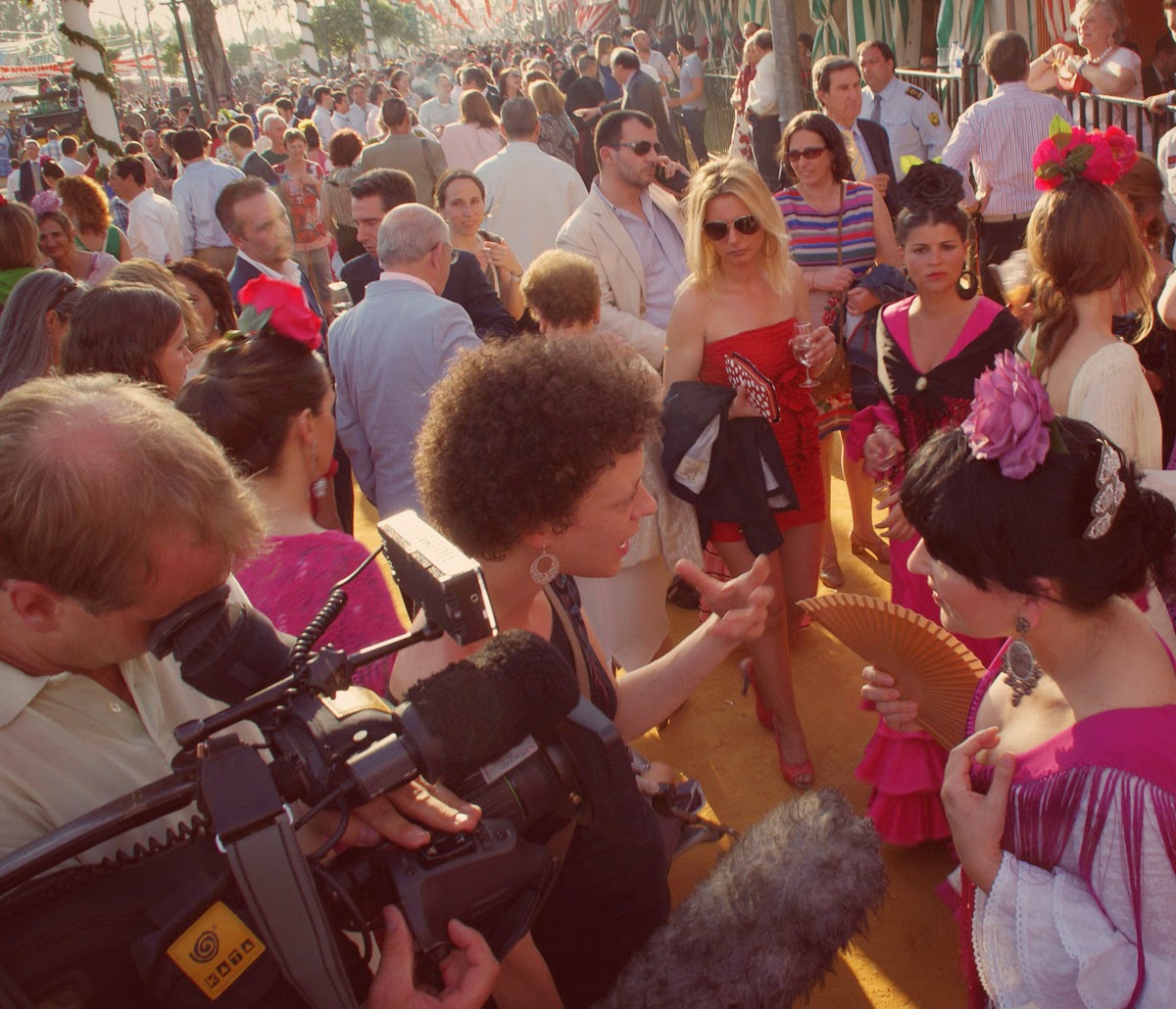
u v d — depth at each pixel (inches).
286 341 90.8
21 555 45.6
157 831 57.5
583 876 74.6
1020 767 65.6
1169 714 61.8
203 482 48.2
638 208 193.9
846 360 172.4
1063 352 108.3
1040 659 66.1
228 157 649.0
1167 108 251.8
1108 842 59.7
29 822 55.4
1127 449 105.1
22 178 414.6
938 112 303.7
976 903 69.2
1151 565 63.5
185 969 43.6
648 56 764.6
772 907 59.6
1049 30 375.9
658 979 59.2
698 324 139.8
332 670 49.9
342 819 48.0
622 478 67.0
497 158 263.3
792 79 352.5
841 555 201.8
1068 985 62.1
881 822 120.9
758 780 146.3
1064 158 104.9
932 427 130.3
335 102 976.3
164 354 122.0
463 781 53.4
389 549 56.9
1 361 143.9
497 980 70.0
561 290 139.8
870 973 111.9
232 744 48.2
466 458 65.5
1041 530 60.9
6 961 42.8
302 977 45.2
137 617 49.6
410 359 147.6
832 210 184.2
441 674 52.1
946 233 123.7
